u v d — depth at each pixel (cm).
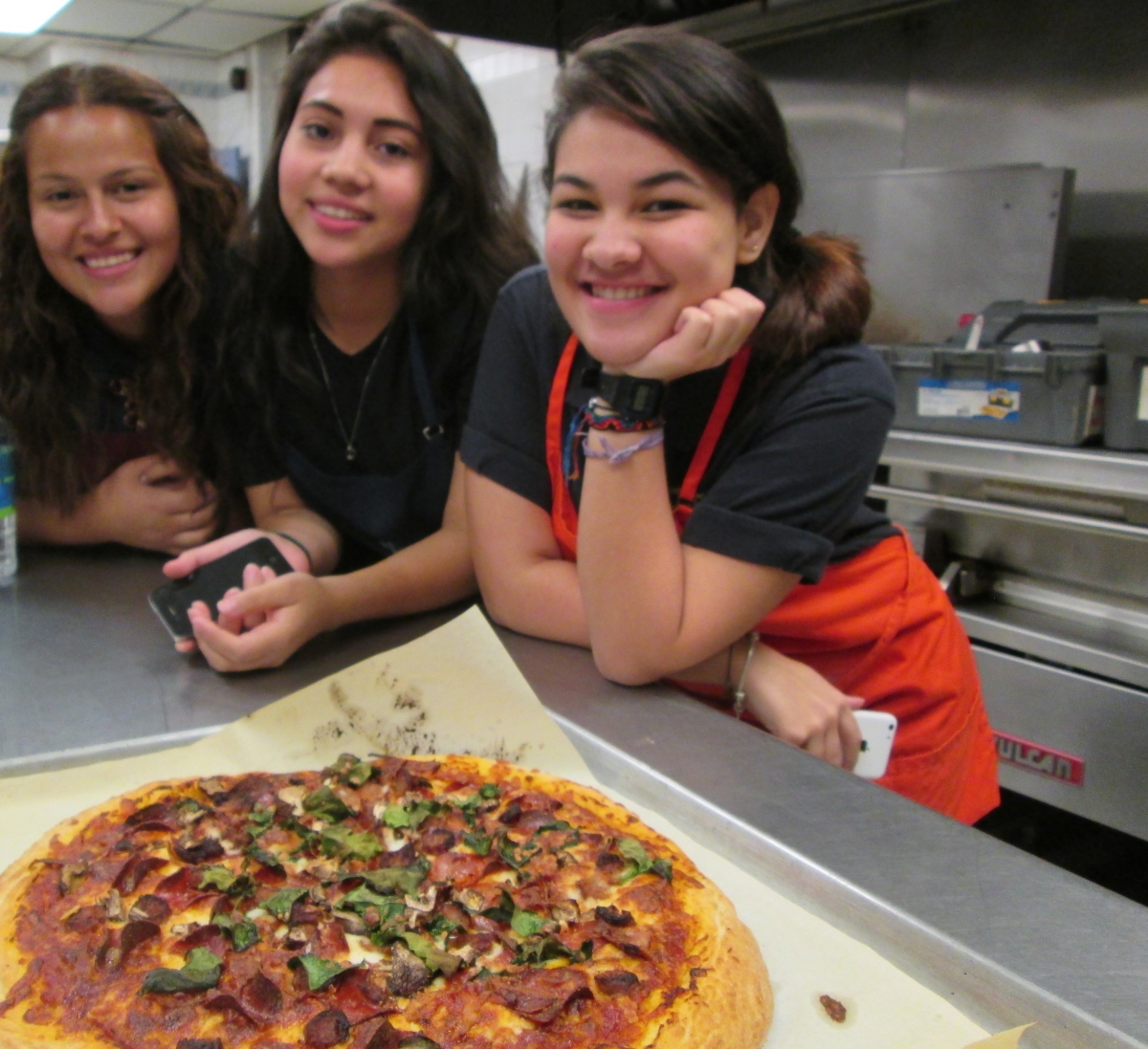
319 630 106
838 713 100
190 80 403
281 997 59
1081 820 204
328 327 141
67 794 79
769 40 257
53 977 60
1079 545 187
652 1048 56
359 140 121
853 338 103
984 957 57
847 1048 55
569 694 97
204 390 145
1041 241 216
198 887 68
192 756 84
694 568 98
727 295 90
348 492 143
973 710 122
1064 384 170
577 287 94
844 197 247
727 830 73
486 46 344
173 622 104
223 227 144
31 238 135
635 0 246
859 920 64
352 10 123
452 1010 58
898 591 114
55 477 143
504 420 116
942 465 184
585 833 75
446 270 135
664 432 105
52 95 125
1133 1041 51
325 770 82
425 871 71
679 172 85
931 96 236
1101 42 208
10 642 108
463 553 125
